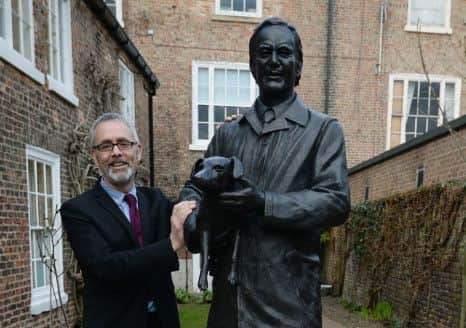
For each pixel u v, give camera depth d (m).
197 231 1.38
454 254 4.90
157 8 9.80
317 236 1.49
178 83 9.99
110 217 1.97
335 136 1.46
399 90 10.84
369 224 7.43
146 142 9.57
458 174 4.92
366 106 10.68
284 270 1.37
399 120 10.91
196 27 9.96
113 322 1.89
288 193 1.37
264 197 1.30
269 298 1.36
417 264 5.72
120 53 7.51
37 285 4.56
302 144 1.43
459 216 4.87
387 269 6.69
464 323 4.35
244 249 1.39
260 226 1.37
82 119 5.64
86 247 1.86
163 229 2.07
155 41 9.84
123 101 8.05
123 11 9.71
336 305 8.21
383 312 6.65
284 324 1.35
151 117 9.70
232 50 10.14
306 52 10.40
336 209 1.37
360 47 10.55
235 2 10.18
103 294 1.91
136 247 1.96
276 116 1.47
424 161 5.73
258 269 1.38
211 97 10.20
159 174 10.02
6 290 3.78
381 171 7.20
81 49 5.79
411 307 5.84
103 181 2.11
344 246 8.70
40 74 4.47
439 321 5.19
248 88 10.32
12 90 3.96
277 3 10.19
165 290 2.07
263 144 1.46
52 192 4.84
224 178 1.24
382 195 7.14
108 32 6.86
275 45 1.38
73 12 5.49
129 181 2.08
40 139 4.50
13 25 4.30
